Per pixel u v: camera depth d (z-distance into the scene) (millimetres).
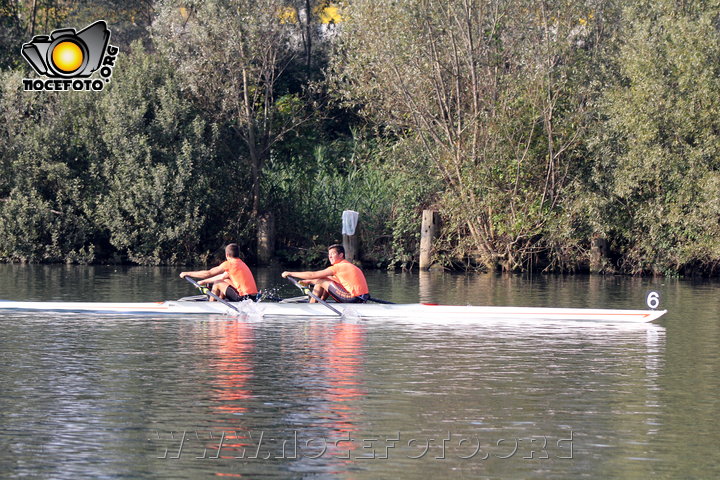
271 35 130750
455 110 126875
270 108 133750
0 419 34781
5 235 128375
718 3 118625
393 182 134000
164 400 38000
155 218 128375
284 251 137000
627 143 118938
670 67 116688
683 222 116312
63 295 82875
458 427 34188
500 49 123688
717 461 30203
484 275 121375
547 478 28656
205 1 127000
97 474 28641
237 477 28625
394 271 128125
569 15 120750
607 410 36844
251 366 45875
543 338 57156
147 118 130875
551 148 120688
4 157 130875
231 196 134250
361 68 125000
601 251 125562
